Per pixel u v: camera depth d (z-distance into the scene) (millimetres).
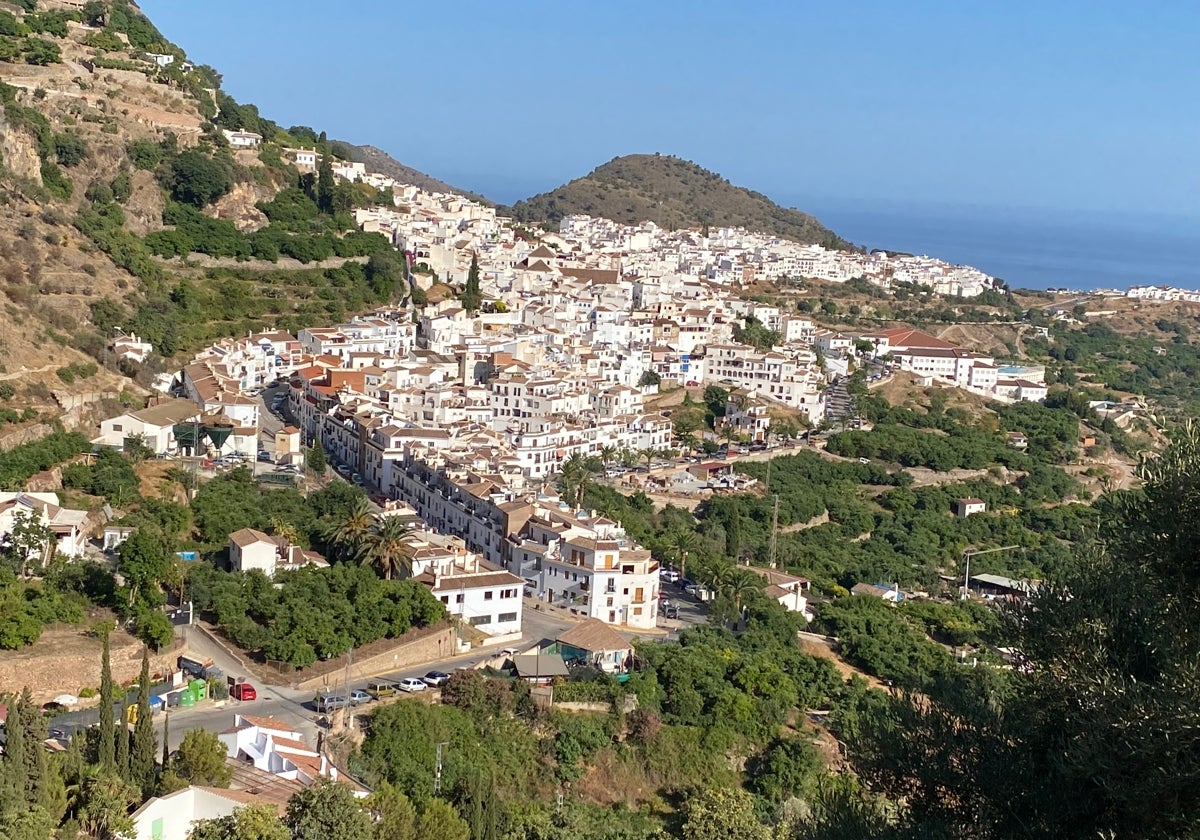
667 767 148875
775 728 159625
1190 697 49531
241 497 195750
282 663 146125
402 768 126875
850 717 162875
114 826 92938
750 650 181750
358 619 156250
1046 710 57375
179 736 123500
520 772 139000
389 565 170500
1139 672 55000
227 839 91500
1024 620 59562
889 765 61438
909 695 64438
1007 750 58312
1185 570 55969
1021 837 54594
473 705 144625
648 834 129125
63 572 146625
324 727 131875
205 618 155250
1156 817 50344
